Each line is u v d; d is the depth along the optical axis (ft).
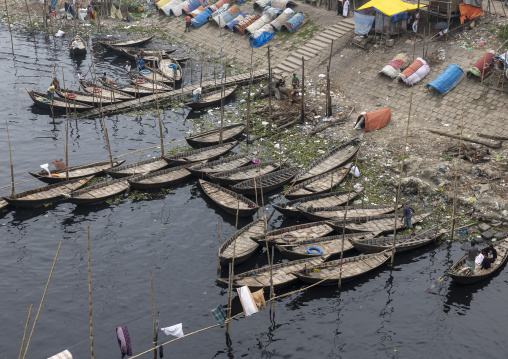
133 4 268.00
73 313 107.86
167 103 192.34
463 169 140.15
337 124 169.37
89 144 169.17
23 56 231.91
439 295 111.34
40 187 145.89
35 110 188.96
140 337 102.47
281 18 219.20
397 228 127.24
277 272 114.52
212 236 129.70
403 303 109.81
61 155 163.63
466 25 184.44
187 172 151.43
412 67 172.86
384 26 188.55
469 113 158.92
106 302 110.52
